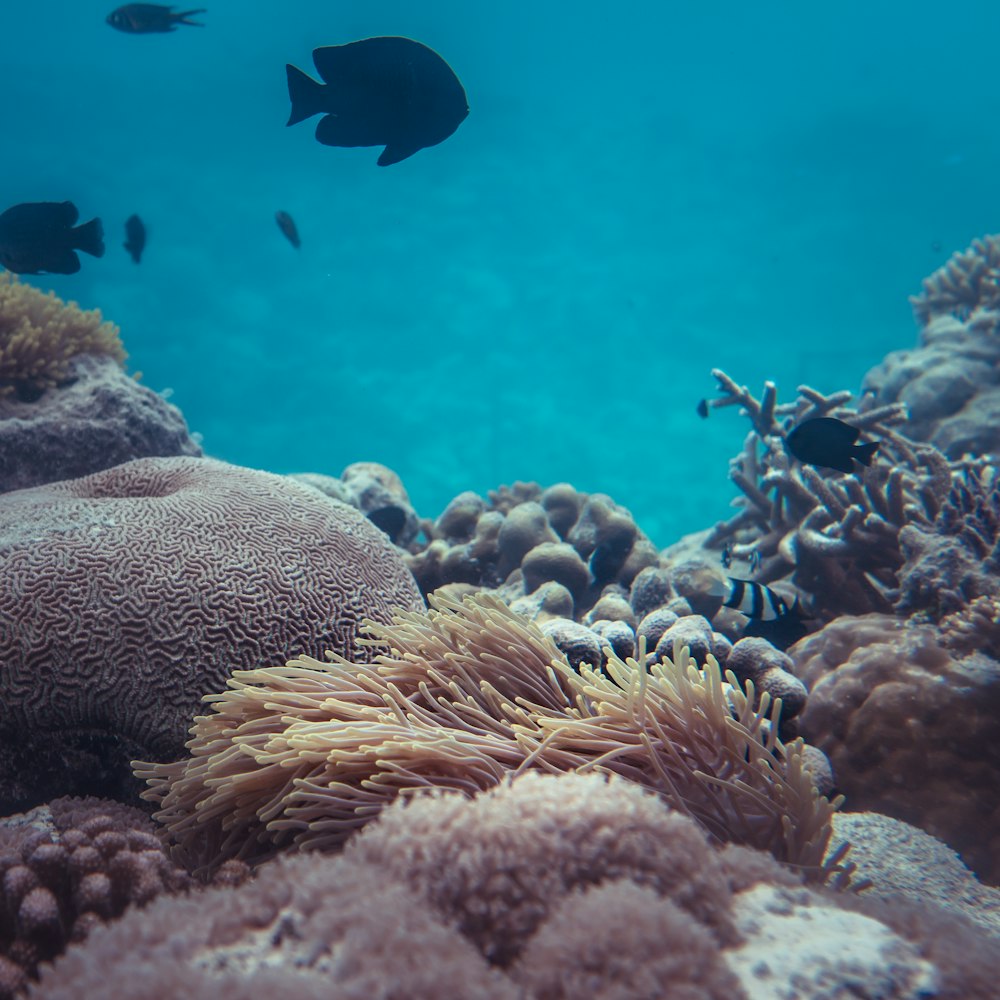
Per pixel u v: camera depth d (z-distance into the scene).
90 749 2.72
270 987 1.05
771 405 5.92
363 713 2.14
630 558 5.37
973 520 4.00
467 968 1.11
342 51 3.15
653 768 2.02
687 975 1.13
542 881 1.30
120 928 1.29
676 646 2.18
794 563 5.12
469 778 1.94
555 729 2.07
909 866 2.66
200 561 2.91
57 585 2.72
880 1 42.12
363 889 1.27
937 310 9.35
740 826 1.95
